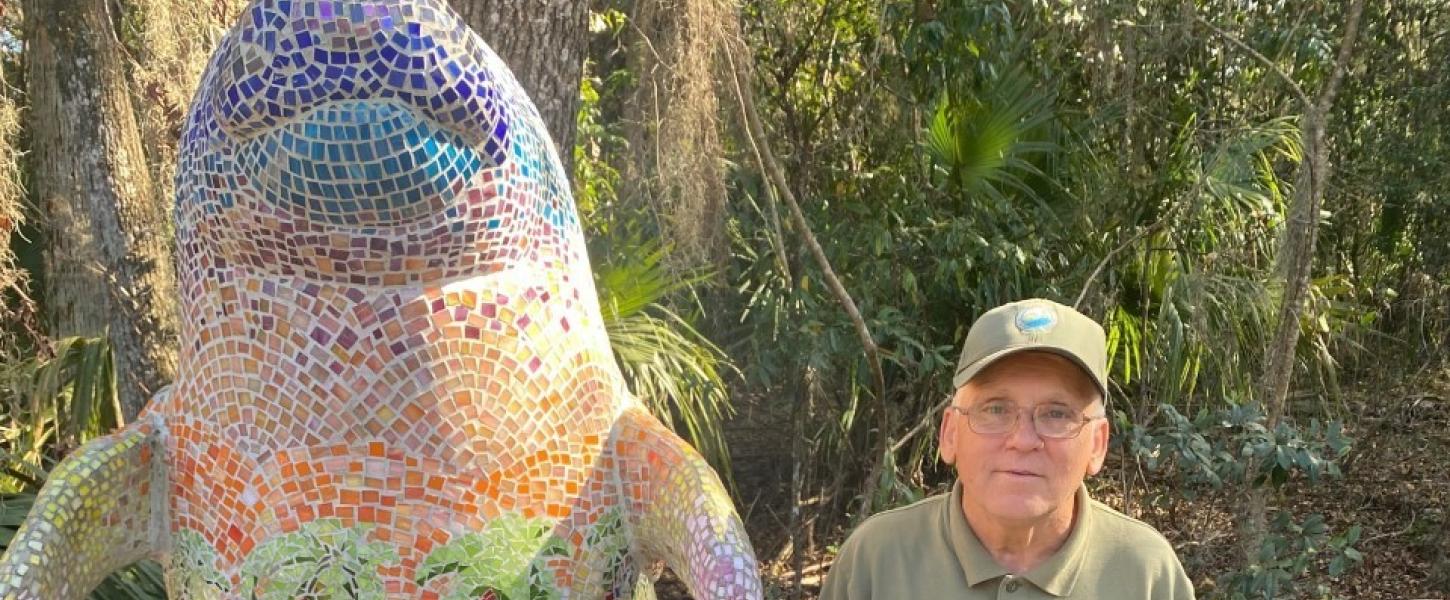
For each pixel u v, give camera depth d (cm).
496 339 155
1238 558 443
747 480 614
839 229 532
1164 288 543
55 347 410
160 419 166
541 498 159
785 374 552
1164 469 528
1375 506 618
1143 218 541
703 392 446
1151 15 529
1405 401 656
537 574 158
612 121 619
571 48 343
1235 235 536
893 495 475
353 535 151
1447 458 642
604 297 389
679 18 396
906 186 543
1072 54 570
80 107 356
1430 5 636
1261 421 396
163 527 165
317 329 150
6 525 264
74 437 378
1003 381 179
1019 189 547
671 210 439
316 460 151
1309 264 425
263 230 147
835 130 564
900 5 535
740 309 543
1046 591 182
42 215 404
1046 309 180
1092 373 177
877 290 525
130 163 366
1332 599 489
